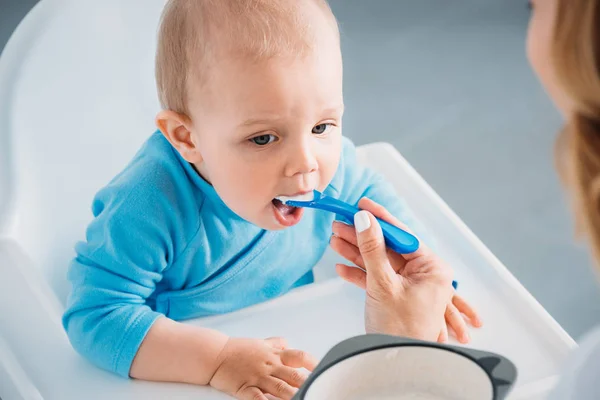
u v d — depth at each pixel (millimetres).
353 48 2150
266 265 997
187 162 923
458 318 858
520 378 796
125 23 1176
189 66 840
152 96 1222
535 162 1855
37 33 1092
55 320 884
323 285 929
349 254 917
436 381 601
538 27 582
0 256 911
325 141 853
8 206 965
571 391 617
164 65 873
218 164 862
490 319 873
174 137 902
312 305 908
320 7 848
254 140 832
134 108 1199
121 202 909
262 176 845
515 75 2070
